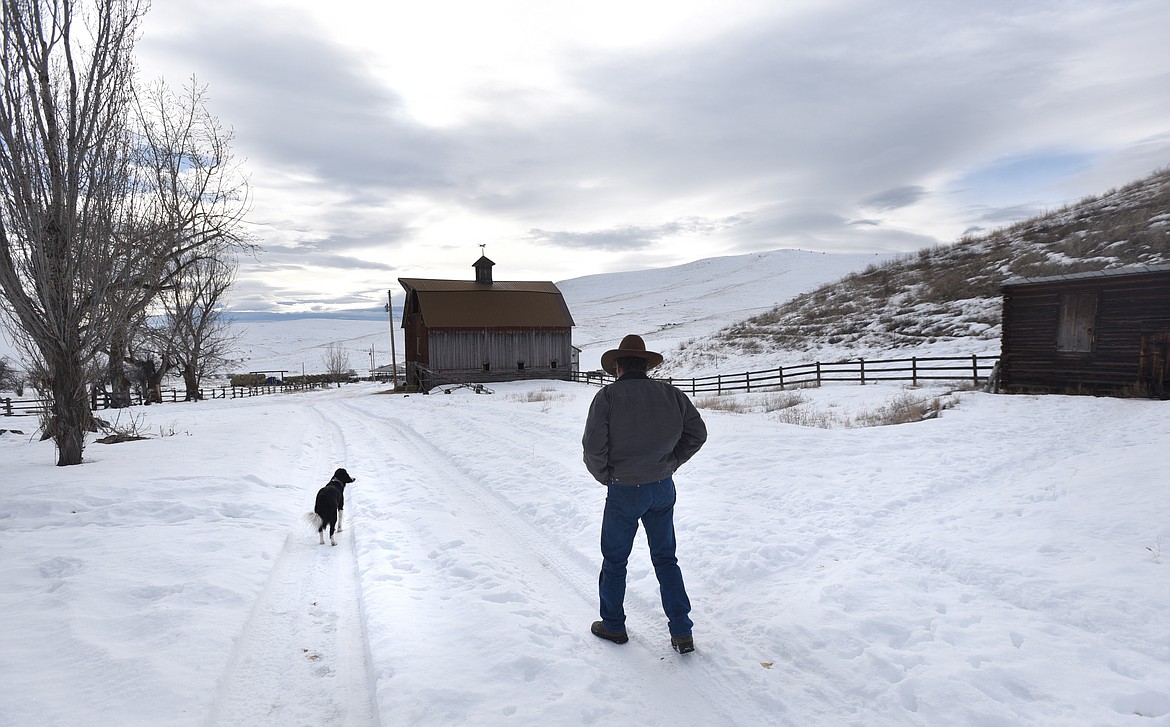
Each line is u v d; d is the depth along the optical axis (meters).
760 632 4.16
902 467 8.69
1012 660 3.55
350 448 13.16
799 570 5.32
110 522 6.76
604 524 4.10
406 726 3.08
